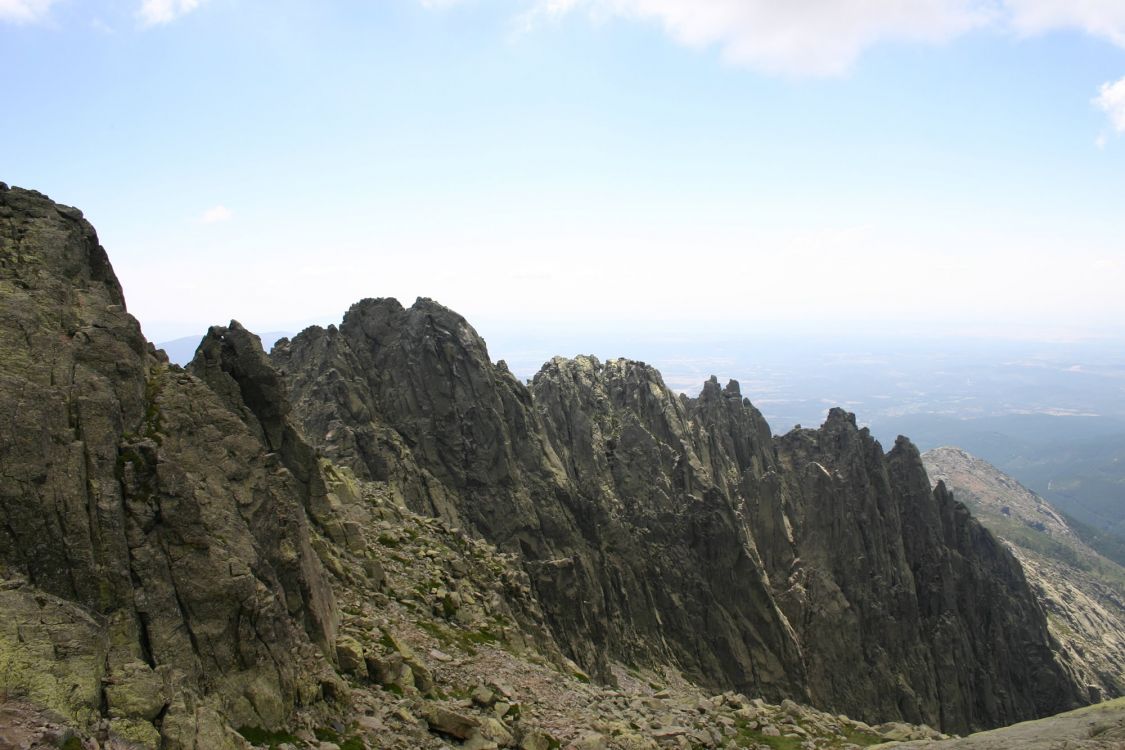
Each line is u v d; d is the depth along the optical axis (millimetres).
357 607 52906
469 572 72312
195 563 33000
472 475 112375
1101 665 195125
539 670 58438
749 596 131625
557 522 115375
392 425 113125
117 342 36625
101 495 31234
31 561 28516
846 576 144875
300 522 43469
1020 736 54688
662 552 130000
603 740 46656
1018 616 165125
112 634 28906
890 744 61906
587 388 149500
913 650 142125
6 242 38219
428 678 46344
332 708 37281
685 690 110875
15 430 29531
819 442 169875
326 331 119188
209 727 28000
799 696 125938
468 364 119562
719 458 156625
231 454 39188
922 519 163750
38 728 22719
